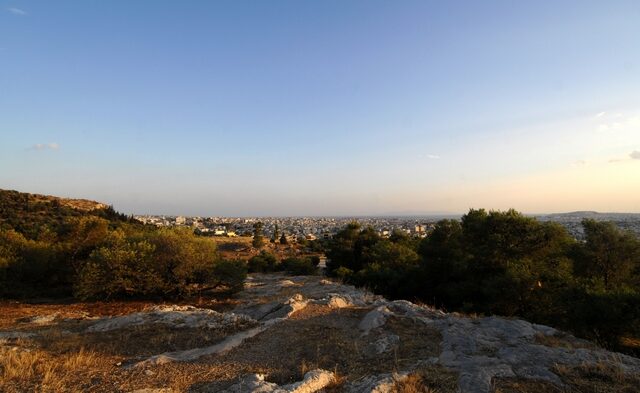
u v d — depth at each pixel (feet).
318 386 24.49
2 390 23.44
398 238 157.38
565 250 85.40
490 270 81.71
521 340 33.94
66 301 68.59
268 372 27.71
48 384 24.66
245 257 229.66
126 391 24.08
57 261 82.33
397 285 97.25
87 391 24.02
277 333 37.68
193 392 24.38
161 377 26.71
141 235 78.54
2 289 71.87
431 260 96.73
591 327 58.49
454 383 24.31
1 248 77.51
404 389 23.36
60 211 200.85
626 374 25.31
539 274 73.56
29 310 56.03
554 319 67.21
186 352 32.24
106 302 65.67
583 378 25.03
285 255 253.03
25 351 30.89
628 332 57.67
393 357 30.09
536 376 25.18
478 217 91.81
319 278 111.65
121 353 32.60
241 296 72.79
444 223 102.63
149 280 66.33
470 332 35.53
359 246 152.97
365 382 24.72
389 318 40.55
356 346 32.94
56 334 38.60
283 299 53.62
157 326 39.86
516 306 71.51
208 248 74.54
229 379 26.50
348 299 52.47
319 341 34.78
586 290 61.93
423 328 37.88
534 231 80.74
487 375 24.76
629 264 81.41
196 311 45.73
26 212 184.75
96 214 225.35
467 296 79.97
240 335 36.55
